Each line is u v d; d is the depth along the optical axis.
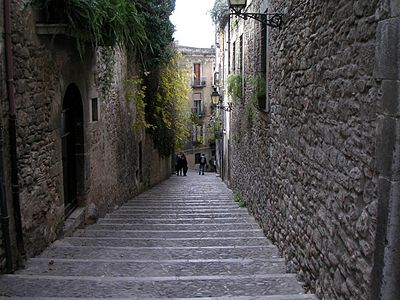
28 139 5.07
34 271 4.68
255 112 8.12
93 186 7.97
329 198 3.62
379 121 2.62
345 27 3.25
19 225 4.68
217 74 20.31
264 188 7.07
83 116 7.34
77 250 5.64
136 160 12.84
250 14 6.11
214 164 33.44
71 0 5.28
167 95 15.74
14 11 4.70
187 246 6.08
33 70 5.21
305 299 3.78
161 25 12.75
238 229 7.40
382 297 2.56
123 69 10.91
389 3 2.49
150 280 4.29
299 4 4.68
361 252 2.91
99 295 3.93
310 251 4.14
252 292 4.06
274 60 6.16
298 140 4.73
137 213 9.23
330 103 3.62
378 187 2.63
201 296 3.94
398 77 2.40
